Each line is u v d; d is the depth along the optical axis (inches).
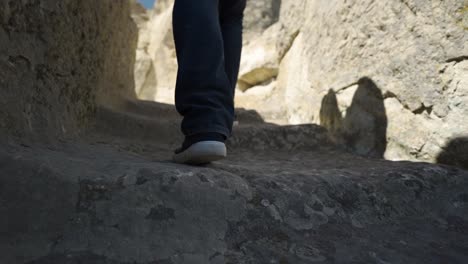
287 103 96.3
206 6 32.4
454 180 35.3
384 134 50.3
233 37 40.4
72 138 43.8
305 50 84.7
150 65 232.2
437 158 41.2
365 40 55.1
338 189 32.1
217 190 27.6
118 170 28.2
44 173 26.5
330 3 69.1
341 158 51.9
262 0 170.9
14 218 24.2
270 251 24.9
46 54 38.7
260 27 167.9
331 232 27.8
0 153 27.8
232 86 40.3
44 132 37.1
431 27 41.8
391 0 48.8
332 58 66.6
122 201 25.5
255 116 91.0
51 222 24.2
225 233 25.5
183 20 32.0
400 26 47.0
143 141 58.5
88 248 22.9
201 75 30.9
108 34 64.2
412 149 44.9
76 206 25.0
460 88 38.4
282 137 62.1
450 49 39.4
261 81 126.5
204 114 30.7
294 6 96.0
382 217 30.8
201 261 23.1
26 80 35.0
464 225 31.0
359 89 56.5
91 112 56.2
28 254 22.2
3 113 31.5
